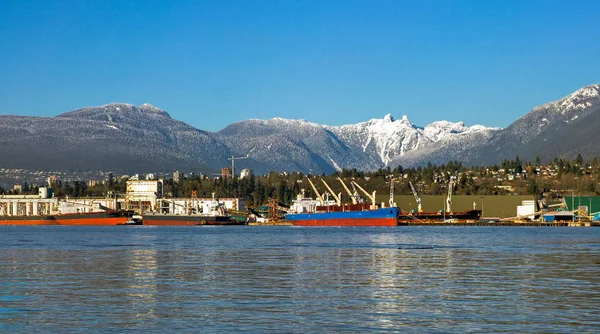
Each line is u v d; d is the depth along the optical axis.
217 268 101.44
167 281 85.06
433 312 63.22
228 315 61.78
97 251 139.12
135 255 127.19
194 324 58.03
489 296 72.38
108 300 69.88
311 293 74.50
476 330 56.03
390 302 68.50
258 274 92.94
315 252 135.38
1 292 75.38
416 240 185.25
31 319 60.03
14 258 120.31
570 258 119.12
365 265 106.06
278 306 66.25
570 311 63.72
